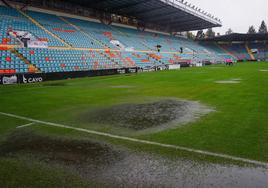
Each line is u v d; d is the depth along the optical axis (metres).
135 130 6.03
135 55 40.44
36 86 17.19
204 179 3.43
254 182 3.31
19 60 22.58
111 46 37.84
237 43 77.25
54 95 12.62
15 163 4.21
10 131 6.20
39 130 6.25
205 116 7.27
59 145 5.08
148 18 51.62
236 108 8.24
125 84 17.83
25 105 9.88
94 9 43.00
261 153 4.28
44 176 3.69
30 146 5.06
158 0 37.56
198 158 4.16
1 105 9.94
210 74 25.11
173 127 6.18
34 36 27.00
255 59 67.88
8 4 29.94
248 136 5.23
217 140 5.05
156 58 44.09
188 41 68.31
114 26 47.47
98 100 10.93
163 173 3.65
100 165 4.02
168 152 4.49
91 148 4.85
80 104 9.98
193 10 48.31
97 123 6.83
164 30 63.41
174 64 42.09
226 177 3.46
